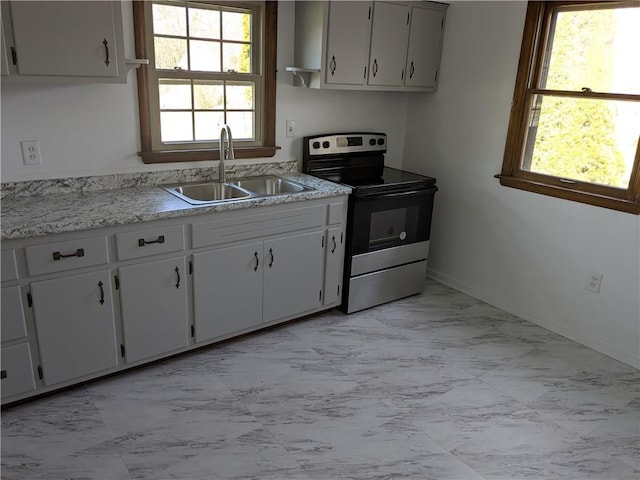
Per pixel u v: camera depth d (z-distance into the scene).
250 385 2.57
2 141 2.43
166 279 2.53
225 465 2.03
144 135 2.83
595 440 2.28
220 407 2.39
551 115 3.16
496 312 3.54
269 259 2.90
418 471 2.04
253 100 3.27
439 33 3.65
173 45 2.85
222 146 3.00
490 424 2.36
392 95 3.96
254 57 3.19
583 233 3.05
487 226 3.61
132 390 2.48
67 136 2.60
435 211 4.00
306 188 3.09
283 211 2.86
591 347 3.09
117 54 2.38
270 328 3.15
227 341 2.98
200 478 1.96
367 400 2.49
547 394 2.61
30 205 2.42
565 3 2.97
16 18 2.10
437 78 3.78
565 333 3.22
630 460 2.16
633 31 2.73
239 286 2.82
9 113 2.42
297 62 3.30
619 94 2.80
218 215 2.60
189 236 2.54
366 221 3.24
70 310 2.28
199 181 3.08
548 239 3.24
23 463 1.99
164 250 2.48
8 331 2.13
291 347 2.96
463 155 3.69
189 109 3.01
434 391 2.59
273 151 3.37
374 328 3.23
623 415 2.46
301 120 3.49
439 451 2.16
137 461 2.03
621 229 2.86
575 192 3.02
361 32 3.21
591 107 2.95
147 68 2.76
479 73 3.48
